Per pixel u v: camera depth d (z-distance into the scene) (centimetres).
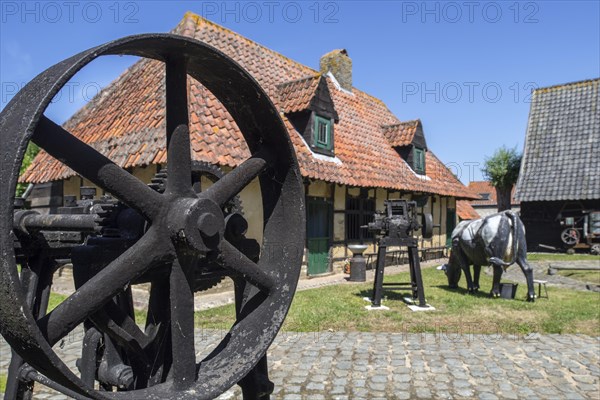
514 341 593
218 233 191
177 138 195
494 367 493
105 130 1045
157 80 1077
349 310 770
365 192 1412
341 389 434
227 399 409
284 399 412
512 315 729
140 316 682
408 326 667
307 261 1187
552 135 2420
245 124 244
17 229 265
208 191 211
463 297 890
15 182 145
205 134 877
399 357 527
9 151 146
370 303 833
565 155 2327
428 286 1048
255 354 214
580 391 427
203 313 733
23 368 306
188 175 197
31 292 286
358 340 598
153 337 226
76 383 150
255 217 973
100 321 216
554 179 2278
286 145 238
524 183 2339
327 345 576
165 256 186
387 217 830
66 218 242
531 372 477
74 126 1247
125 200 176
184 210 183
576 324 675
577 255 2052
